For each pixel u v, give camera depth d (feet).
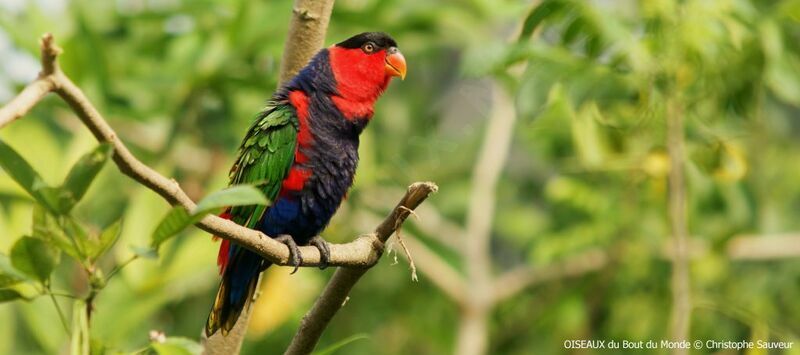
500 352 48.26
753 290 45.11
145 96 38.70
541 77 30.63
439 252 47.39
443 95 59.00
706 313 42.63
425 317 48.14
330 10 24.52
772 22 30.99
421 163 47.91
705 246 42.80
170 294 30.71
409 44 41.11
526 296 48.37
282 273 37.40
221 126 39.99
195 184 39.47
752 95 31.48
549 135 42.47
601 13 29.71
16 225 29.12
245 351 42.70
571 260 45.91
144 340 42.06
